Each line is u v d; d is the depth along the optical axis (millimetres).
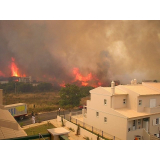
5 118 16172
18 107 33531
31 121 33375
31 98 55938
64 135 10555
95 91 28219
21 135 12320
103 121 26188
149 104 26234
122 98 26031
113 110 24281
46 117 37562
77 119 32344
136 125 24203
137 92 25062
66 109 48875
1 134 11797
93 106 28609
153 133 25016
